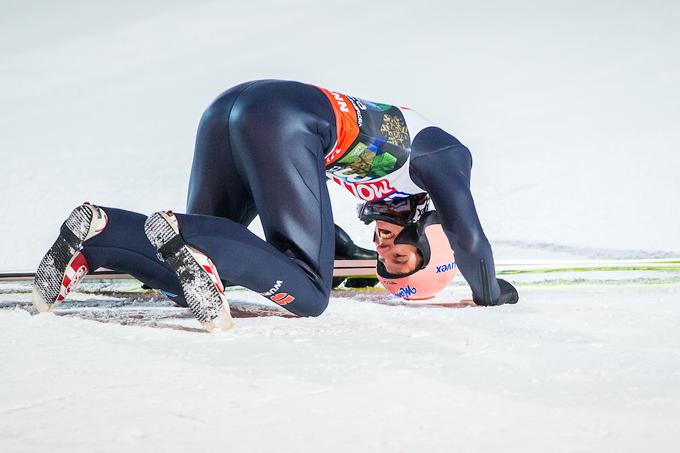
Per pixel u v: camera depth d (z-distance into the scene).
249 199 12.30
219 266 10.37
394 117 12.88
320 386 7.25
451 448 5.63
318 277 11.45
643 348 9.34
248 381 7.41
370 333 10.33
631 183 32.69
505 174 34.66
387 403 6.71
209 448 5.55
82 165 34.94
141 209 27.11
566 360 8.61
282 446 5.61
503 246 22.47
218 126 11.67
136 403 6.59
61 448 5.49
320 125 11.61
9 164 35.00
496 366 8.27
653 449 5.67
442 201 12.98
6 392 6.87
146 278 11.25
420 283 13.75
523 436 5.91
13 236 23.28
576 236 24.09
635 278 17.22
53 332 9.74
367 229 24.42
